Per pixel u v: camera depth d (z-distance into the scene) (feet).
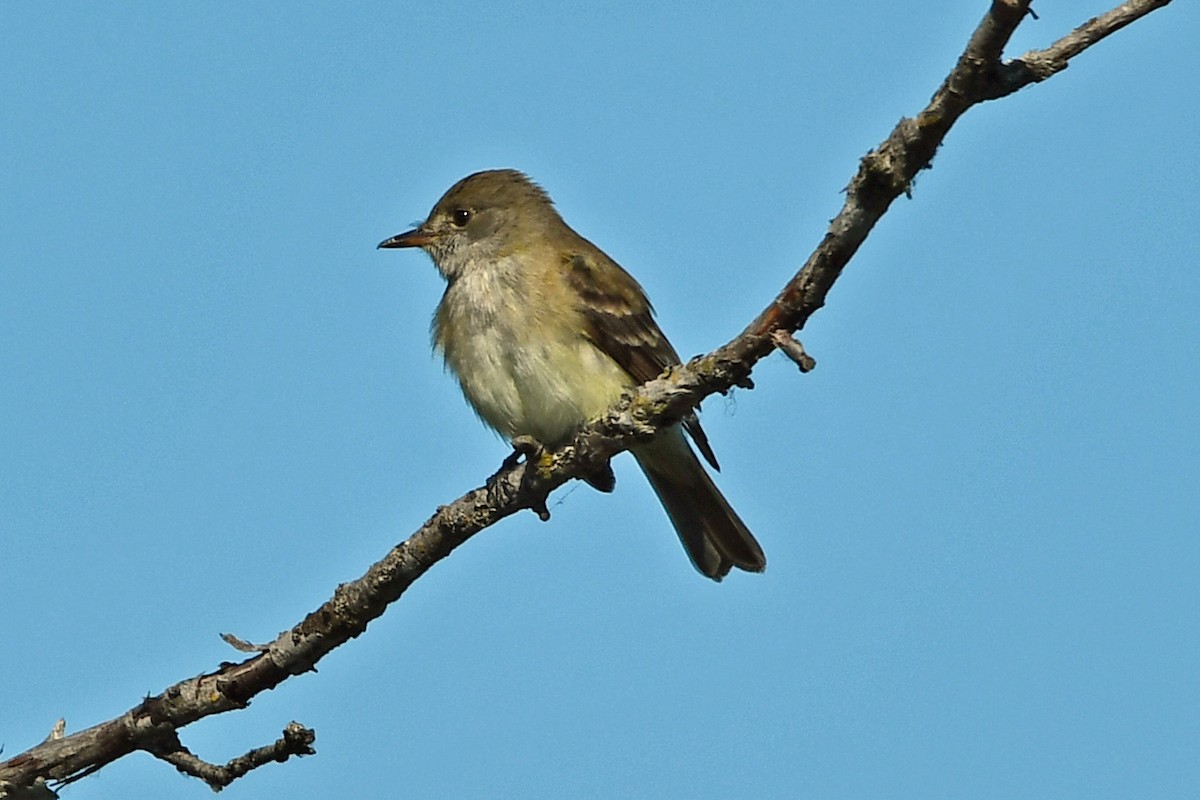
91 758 35.60
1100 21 27.40
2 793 35.14
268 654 36.14
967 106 28.07
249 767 35.35
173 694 35.60
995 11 26.68
